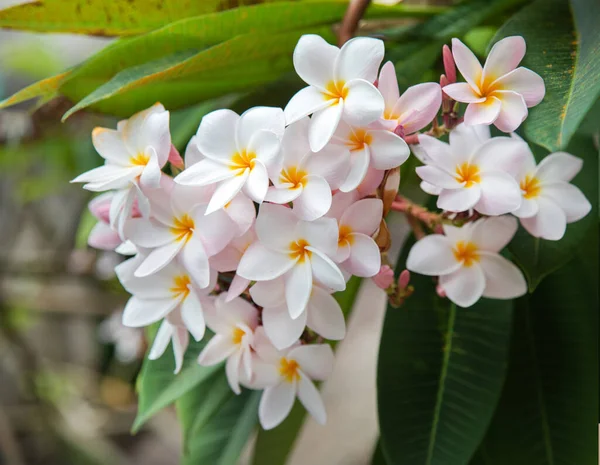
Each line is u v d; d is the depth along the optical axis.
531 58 0.46
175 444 1.58
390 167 0.42
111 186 0.44
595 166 0.53
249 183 0.42
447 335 0.55
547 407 0.57
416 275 0.56
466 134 0.45
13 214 1.52
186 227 0.45
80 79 0.52
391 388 0.54
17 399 1.64
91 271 1.29
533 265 0.49
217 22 0.51
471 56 0.43
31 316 1.56
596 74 0.41
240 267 0.43
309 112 0.41
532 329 0.59
